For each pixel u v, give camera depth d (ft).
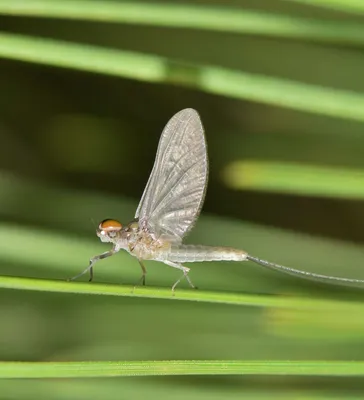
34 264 0.27
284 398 0.26
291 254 0.28
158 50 0.34
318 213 0.35
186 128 0.27
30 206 0.30
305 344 0.27
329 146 0.32
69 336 0.28
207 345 0.27
